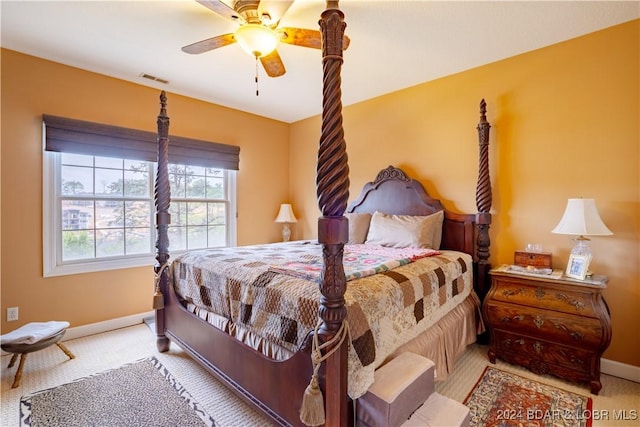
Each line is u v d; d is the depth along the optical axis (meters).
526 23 2.12
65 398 1.88
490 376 2.14
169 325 2.44
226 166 3.84
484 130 2.57
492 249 2.72
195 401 1.87
